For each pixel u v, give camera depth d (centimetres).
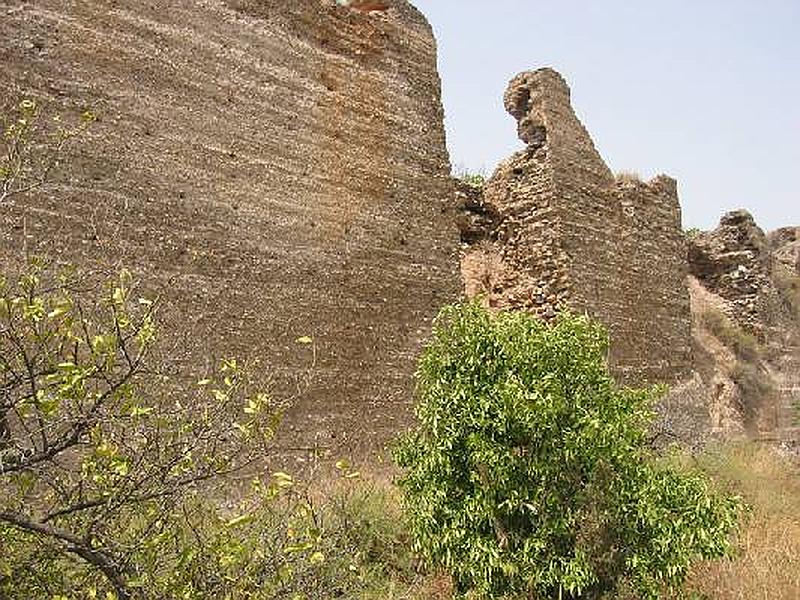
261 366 1088
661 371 1808
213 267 1068
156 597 374
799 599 752
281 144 1198
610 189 1795
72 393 363
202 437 394
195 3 1131
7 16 932
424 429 715
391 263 1313
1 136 891
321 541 489
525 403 630
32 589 387
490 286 1661
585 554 626
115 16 1036
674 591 718
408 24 1459
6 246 869
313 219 1213
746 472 1299
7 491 409
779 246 3350
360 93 1339
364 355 1236
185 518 423
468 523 662
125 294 428
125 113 1018
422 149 1420
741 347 2448
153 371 400
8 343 387
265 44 1212
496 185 1753
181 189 1056
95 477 382
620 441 638
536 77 1720
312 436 1126
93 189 964
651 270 1848
